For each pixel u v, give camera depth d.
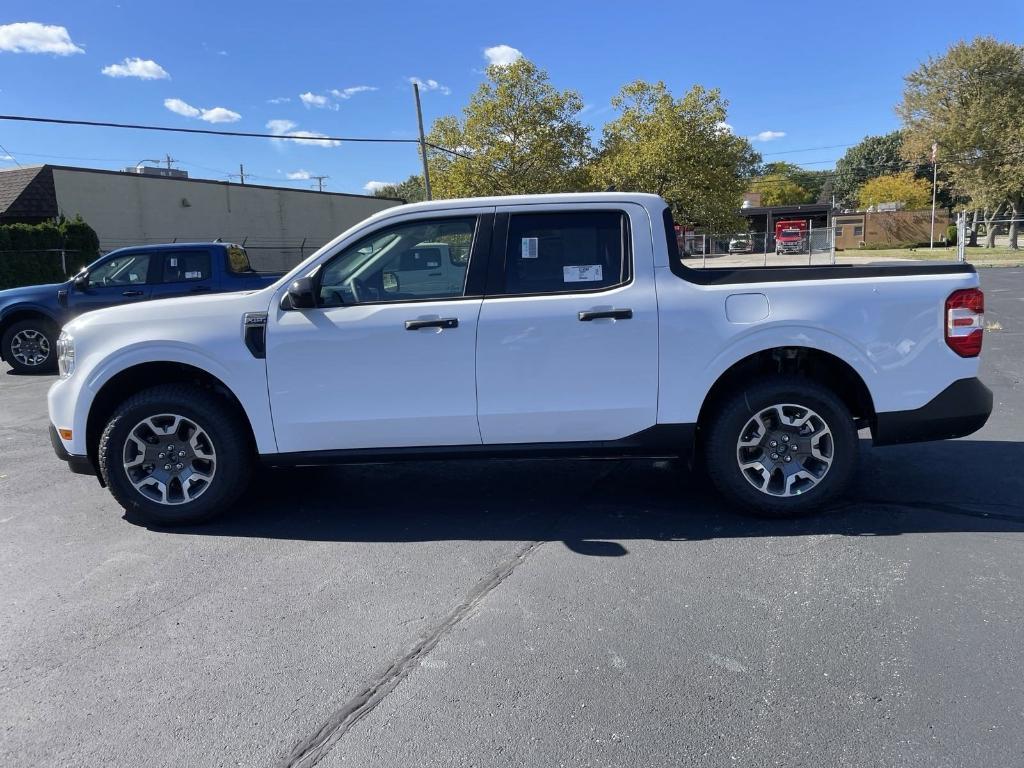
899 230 54.66
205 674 2.94
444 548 4.13
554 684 2.80
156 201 30.50
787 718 2.57
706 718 2.58
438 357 4.21
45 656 3.10
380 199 42.88
